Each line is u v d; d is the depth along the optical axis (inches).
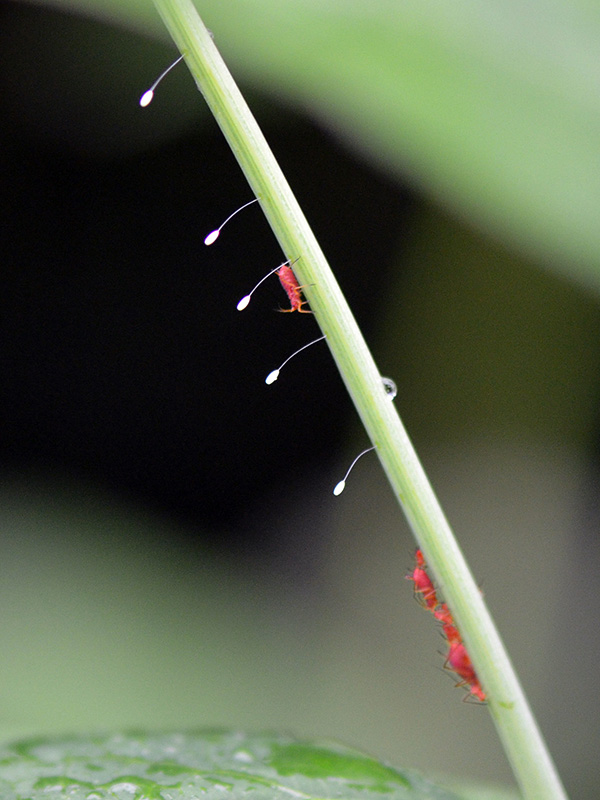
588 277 6.8
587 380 12.6
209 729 6.3
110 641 12.8
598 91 7.0
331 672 13.8
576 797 13.2
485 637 5.4
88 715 11.7
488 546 14.1
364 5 6.8
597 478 13.4
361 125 6.8
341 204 15.2
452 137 6.8
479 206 6.9
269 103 13.6
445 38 6.9
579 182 6.9
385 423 5.4
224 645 13.5
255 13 6.8
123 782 5.9
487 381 13.0
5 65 14.3
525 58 7.0
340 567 15.3
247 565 15.4
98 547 14.6
